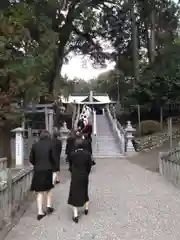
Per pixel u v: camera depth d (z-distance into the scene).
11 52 12.76
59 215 6.85
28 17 14.05
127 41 35.00
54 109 21.75
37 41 14.93
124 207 7.50
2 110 12.52
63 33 22.80
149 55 31.86
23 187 8.04
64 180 11.48
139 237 5.43
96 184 10.52
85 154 6.71
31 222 6.36
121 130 22.77
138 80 28.97
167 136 21.73
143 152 19.75
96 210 7.25
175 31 32.53
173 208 7.34
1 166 11.41
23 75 12.52
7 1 13.98
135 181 11.03
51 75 21.78
